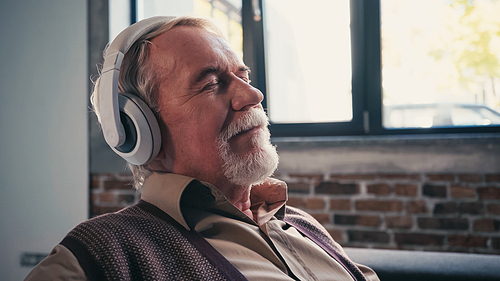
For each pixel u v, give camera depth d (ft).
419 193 6.57
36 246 8.29
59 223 8.20
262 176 2.51
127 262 1.90
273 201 3.02
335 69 7.47
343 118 7.47
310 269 2.45
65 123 8.19
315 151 7.01
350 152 6.85
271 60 7.75
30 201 8.34
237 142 2.46
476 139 6.25
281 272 2.24
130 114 2.27
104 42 8.04
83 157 8.10
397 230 6.66
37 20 8.32
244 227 2.34
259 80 7.77
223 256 2.11
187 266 1.98
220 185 2.56
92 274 1.79
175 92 2.44
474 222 6.30
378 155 6.72
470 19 6.72
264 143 2.54
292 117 7.70
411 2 7.04
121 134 2.25
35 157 8.32
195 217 2.33
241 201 2.79
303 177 7.13
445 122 6.91
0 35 8.50
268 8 7.72
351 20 7.35
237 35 7.89
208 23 2.77
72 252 1.86
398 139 6.62
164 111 2.46
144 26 2.50
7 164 8.46
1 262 8.45
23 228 8.36
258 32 7.75
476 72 6.73
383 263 3.91
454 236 6.39
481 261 3.86
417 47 7.04
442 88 6.93
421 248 6.54
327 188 7.02
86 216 8.07
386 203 6.72
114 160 7.98
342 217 6.93
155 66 2.46
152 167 2.59
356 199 6.87
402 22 7.10
